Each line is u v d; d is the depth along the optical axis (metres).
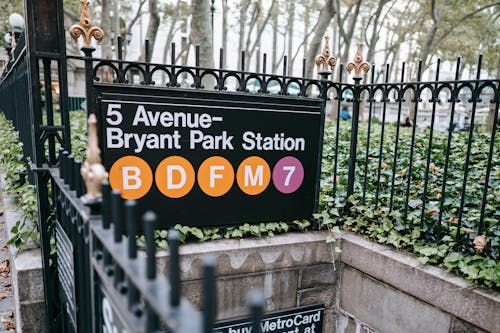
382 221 3.12
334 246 3.15
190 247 2.75
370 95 3.19
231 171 2.91
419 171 4.57
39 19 2.33
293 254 3.01
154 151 2.64
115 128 2.52
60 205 2.25
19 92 4.25
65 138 2.51
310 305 3.14
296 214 3.21
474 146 6.15
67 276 2.02
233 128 2.87
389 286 2.82
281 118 3.03
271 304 3.02
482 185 3.96
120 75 2.54
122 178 2.58
